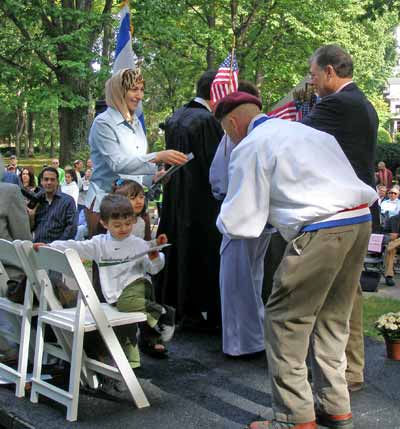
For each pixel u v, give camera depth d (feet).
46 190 21.63
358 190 9.98
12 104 62.64
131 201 13.46
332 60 12.37
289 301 9.96
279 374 10.02
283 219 9.97
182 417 11.48
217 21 79.61
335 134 12.15
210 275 16.17
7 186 14.73
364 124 12.18
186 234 15.96
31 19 58.95
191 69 82.48
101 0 75.51
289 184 9.88
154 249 12.50
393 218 32.27
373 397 12.41
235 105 10.94
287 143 9.99
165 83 87.97
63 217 21.49
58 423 11.28
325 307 10.71
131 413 11.67
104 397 12.42
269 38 78.23
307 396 10.05
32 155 155.53
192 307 16.37
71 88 61.05
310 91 15.35
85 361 12.47
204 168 15.83
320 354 10.69
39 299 12.58
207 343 15.69
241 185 10.05
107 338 11.64
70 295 12.88
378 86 108.17
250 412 11.71
